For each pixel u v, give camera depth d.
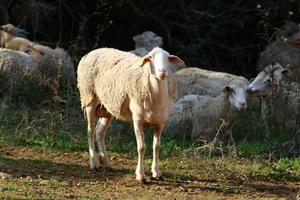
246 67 39.12
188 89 28.09
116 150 23.30
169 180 20.03
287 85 26.11
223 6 38.47
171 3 38.41
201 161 21.70
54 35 39.16
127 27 39.31
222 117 24.19
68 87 28.64
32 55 30.83
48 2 39.06
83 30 37.16
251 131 25.53
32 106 27.91
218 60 38.62
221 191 19.25
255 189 19.72
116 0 37.50
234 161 21.97
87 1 38.69
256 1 38.84
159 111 19.20
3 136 23.89
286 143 23.56
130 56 20.28
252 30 39.41
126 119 20.05
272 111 25.53
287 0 38.50
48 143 23.44
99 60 20.58
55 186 19.03
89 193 18.52
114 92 19.75
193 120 24.78
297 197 18.69
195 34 38.22
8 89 28.72
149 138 24.89
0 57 29.48
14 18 39.22
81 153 22.89
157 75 18.59
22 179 19.48
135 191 18.88
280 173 21.11
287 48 34.44
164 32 39.44
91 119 20.92
